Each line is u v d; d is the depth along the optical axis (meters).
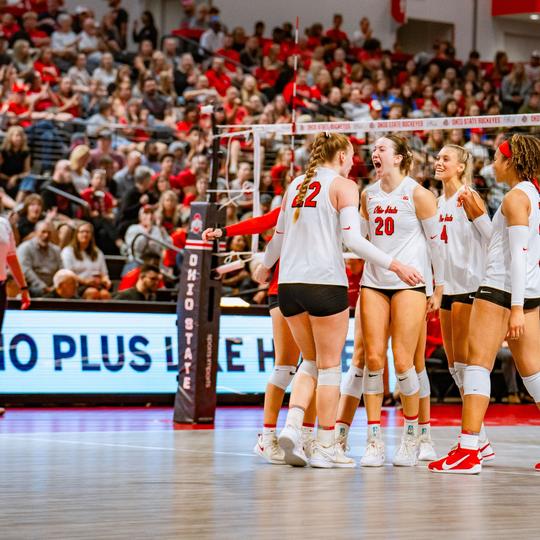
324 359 8.45
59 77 23.14
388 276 8.61
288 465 8.58
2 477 7.59
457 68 31.88
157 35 27.69
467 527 5.81
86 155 19.30
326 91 25.95
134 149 20.73
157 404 15.15
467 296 9.56
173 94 23.92
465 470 8.18
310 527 5.71
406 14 33.31
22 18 25.59
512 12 34.41
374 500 6.75
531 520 6.08
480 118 12.06
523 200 8.23
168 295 16.95
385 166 8.73
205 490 7.07
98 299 15.87
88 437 10.64
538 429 12.41
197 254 12.61
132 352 15.08
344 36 30.78
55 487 7.11
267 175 19.45
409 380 8.62
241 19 30.84
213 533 5.48
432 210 8.66
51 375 14.57
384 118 26.44
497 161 8.66
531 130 23.09
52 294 15.62
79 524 5.71
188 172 20.06
